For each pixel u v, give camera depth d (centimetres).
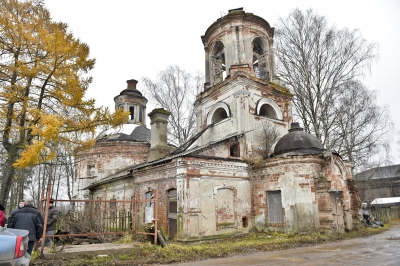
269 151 1574
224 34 1833
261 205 1395
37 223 729
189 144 1680
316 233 1205
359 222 1482
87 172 2511
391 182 4303
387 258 755
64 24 1341
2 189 1219
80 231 1124
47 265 715
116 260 797
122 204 1805
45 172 3250
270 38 1931
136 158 2509
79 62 1256
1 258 462
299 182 1283
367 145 2144
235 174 1391
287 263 739
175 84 3094
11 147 1231
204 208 1239
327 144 2034
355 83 2083
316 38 2081
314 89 2098
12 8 1266
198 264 762
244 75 1638
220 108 1761
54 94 1262
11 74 1227
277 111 1752
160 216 1339
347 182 1509
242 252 932
